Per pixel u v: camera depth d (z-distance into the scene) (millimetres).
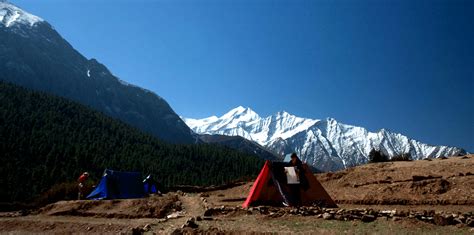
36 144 126938
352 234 12898
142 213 24609
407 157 52812
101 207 26750
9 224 23562
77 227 21203
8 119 141875
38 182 96750
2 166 101062
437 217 14273
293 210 17266
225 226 15539
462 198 21922
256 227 15031
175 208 25391
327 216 15727
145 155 157625
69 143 140500
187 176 146750
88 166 124625
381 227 13984
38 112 161625
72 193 38625
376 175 32688
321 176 36656
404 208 21281
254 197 20750
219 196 36625
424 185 24984
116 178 35688
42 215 26562
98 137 163250
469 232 12820
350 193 27297
